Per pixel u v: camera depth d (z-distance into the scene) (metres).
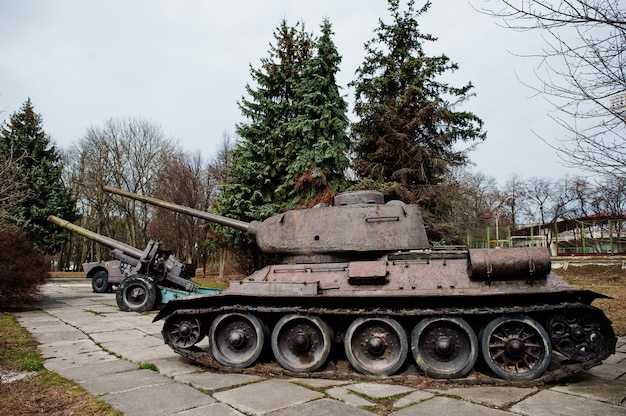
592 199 38.88
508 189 52.25
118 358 8.55
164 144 38.31
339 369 7.42
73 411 5.44
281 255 9.21
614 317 12.79
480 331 6.89
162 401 5.82
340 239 8.52
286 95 20.41
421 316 7.07
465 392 6.21
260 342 7.45
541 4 5.13
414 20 21.77
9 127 31.14
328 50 18.27
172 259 17.31
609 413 5.30
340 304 7.48
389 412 5.37
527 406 5.57
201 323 8.02
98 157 37.38
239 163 19.38
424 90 21.36
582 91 5.44
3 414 5.31
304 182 18.19
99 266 22.14
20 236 16.44
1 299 14.95
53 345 9.77
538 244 36.91
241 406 5.62
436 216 20.77
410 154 21.02
